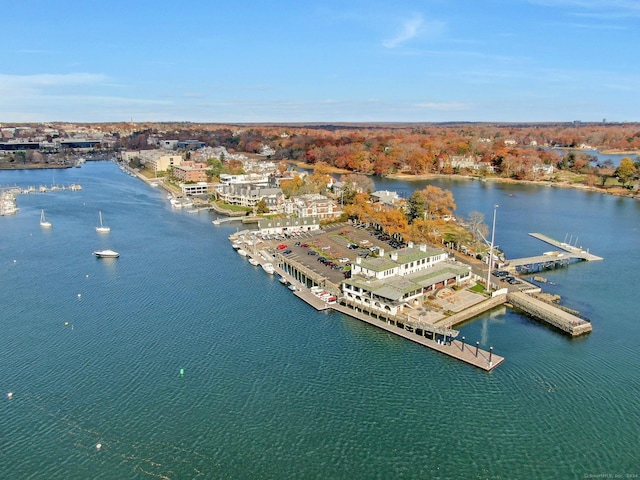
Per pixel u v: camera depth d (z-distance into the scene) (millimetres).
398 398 90625
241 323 120812
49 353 106312
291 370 99438
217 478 72062
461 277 145000
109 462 75125
